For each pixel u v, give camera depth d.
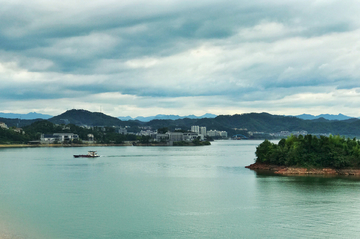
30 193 104.25
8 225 70.81
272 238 63.97
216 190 108.56
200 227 70.06
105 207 86.00
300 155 152.12
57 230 67.81
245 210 82.81
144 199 95.19
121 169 176.00
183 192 105.69
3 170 171.00
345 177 136.38
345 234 65.75
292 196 98.19
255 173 153.25
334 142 152.00
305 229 68.50
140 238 63.62
